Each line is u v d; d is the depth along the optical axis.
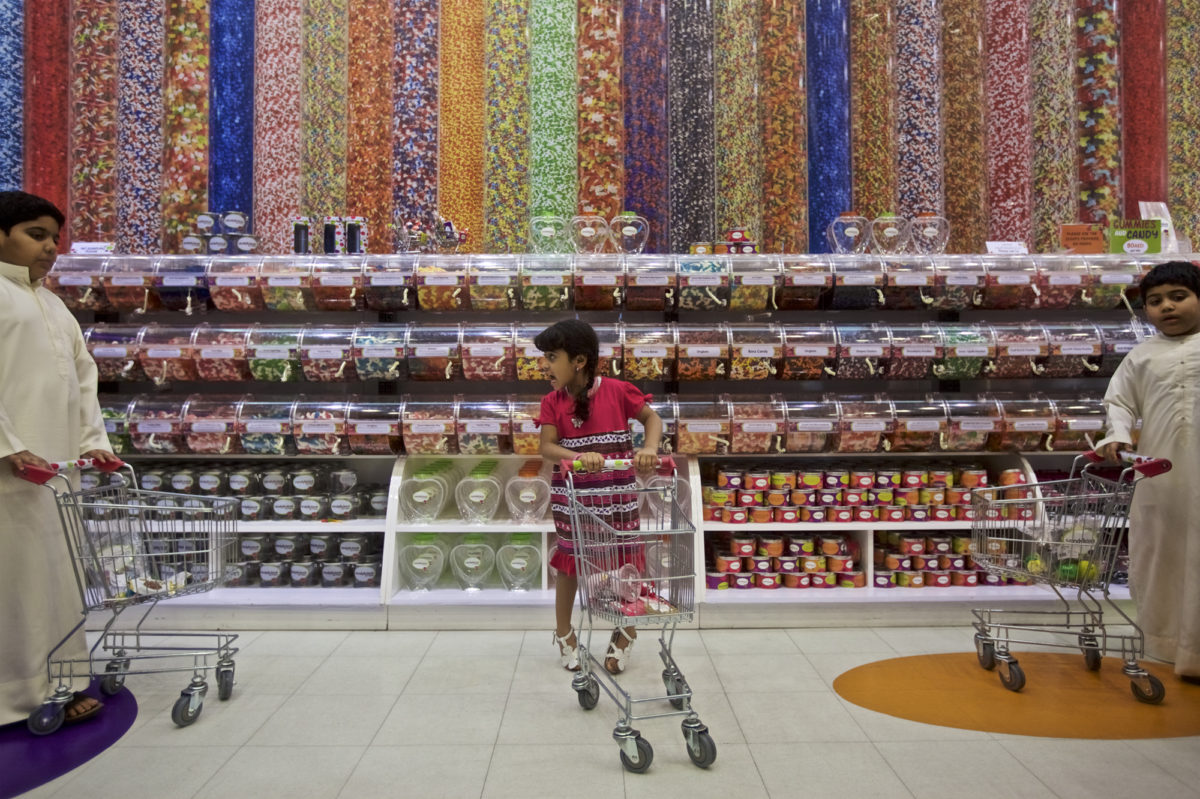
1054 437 3.26
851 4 3.92
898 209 3.84
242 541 3.31
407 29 3.80
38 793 1.86
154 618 3.07
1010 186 3.80
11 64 3.68
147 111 3.73
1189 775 1.93
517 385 3.65
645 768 1.94
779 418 3.23
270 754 2.05
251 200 3.81
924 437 3.25
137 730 2.21
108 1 3.70
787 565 3.28
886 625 3.14
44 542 2.32
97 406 2.57
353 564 3.30
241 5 3.84
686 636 3.03
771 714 2.30
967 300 3.32
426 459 3.57
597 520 2.10
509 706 2.36
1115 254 3.40
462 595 3.17
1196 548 2.57
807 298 3.29
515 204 3.78
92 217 3.64
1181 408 2.65
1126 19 3.98
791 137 3.72
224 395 3.42
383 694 2.46
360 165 3.78
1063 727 2.21
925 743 2.11
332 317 3.65
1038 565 2.53
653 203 3.75
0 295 2.31
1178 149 3.98
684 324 3.41
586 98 3.69
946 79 3.90
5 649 2.22
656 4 3.84
